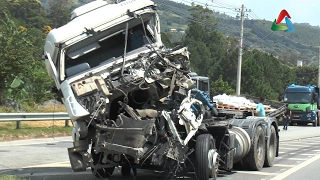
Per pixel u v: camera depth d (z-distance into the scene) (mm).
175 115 8258
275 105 20688
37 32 57781
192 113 8500
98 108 7676
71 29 8477
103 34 8680
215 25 70000
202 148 8797
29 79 27484
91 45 8633
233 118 11461
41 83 28344
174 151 8250
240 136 10430
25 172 10555
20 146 16078
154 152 8125
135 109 8258
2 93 24828
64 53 8391
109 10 8859
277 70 77875
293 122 37625
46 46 8602
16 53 23281
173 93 8469
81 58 8680
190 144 8961
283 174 10922
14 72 23938
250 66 58344
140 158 7984
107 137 7812
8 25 24672
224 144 9672
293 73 85000
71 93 7844
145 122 7754
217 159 9094
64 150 15062
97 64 8766
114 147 7809
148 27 9180
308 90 36750
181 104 8367
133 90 8086
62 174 10391
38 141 18141
